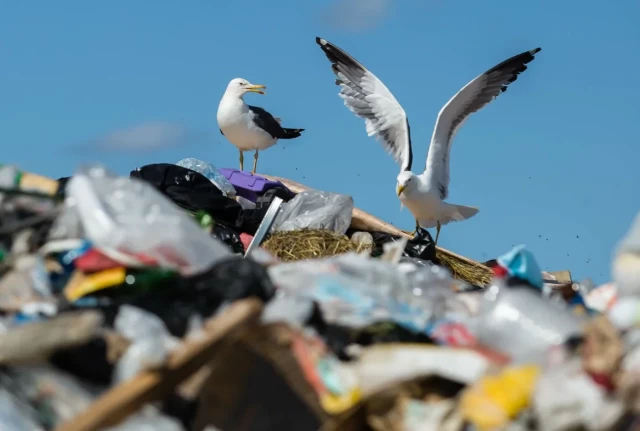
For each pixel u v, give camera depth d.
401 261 15.54
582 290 12.17
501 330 8.35
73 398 7.46
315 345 7.61
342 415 7.32
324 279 8.98
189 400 7.57
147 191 9.48
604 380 6.81
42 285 8.91
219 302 8.31
